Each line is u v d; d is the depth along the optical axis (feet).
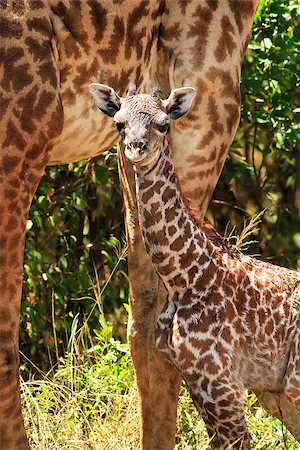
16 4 28.32
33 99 28.32
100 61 30.40
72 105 30.17
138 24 31.55
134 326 34.22
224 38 33.17
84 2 29.76
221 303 29.63
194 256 29.63
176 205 29.37
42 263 43.98
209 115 33.09
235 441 29.48
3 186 28.14
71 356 36.65
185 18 32.73
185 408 36.40
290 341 30.55
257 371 30.27
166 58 33.01
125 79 31.65
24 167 28.53
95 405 35.37
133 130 27.58
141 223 29.55
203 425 34.58
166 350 29.94
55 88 28.78
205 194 33.81
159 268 29.73
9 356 28.25
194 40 32.73
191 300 29.55
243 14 33.86
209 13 32.94
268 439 34.04
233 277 30.01
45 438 33.53
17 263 28.53
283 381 30.63
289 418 31.32
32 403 35.63
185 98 28.94
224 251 30.50
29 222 42.32
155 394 33.22
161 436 33.19
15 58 28.14
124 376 36.96
